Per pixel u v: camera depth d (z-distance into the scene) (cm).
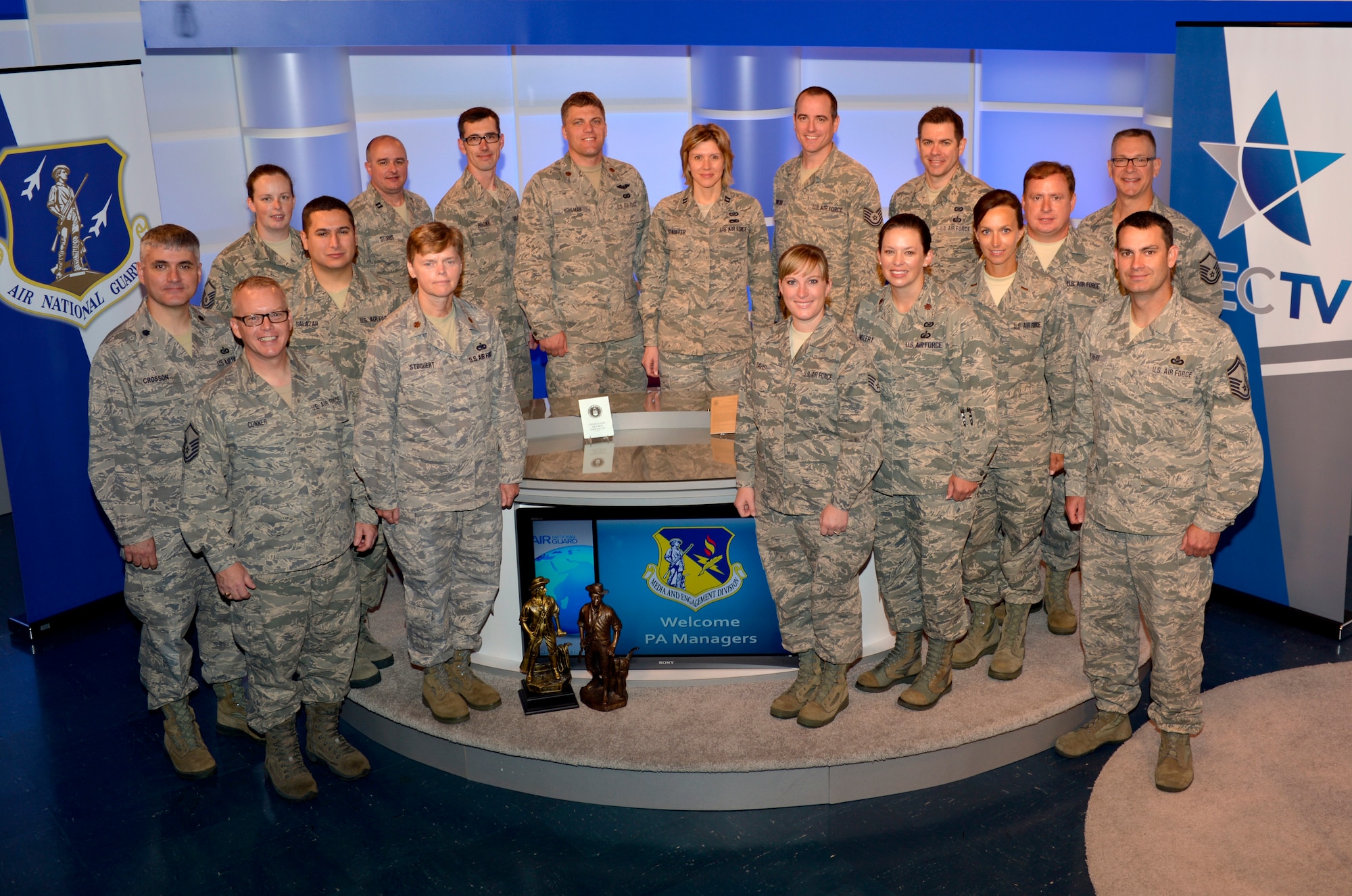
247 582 349
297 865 338
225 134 595
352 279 414
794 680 399
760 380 353
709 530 391
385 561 424
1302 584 470
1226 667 440
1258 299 461
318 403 354
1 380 471
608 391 536
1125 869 321
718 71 679
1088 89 680
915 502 371
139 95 493
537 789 370
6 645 490
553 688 392
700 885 323
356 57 631
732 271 499
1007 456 394
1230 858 324
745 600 397
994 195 382
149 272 359
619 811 360
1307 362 450
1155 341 333
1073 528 432
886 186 763
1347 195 426
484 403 363
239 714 411
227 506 345
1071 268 414
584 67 683
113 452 359
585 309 509
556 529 394
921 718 376
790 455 351
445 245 342
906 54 739
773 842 342
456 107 664
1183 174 476
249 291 333
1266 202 450
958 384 360
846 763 356
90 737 415
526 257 499
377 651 424
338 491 361
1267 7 479
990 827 345
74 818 365
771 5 433
